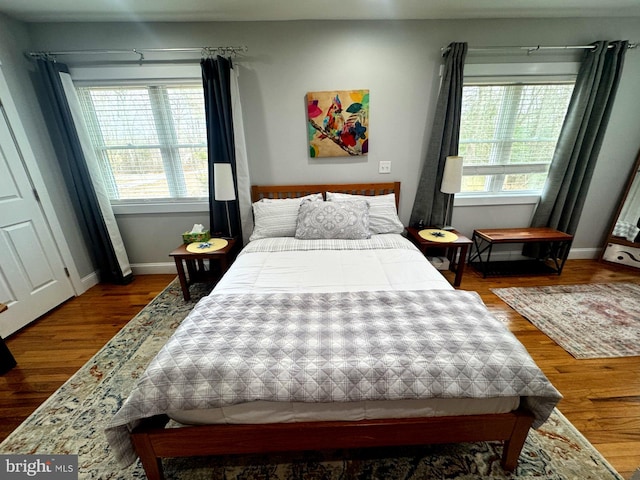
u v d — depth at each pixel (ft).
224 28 7.76
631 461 3.97
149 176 9.20
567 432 4.37
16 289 7.02
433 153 8.72
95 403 5.01
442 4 7.07
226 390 3.22
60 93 7.61
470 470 3.90
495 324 4.05
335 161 9.07
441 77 8.17
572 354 5.95
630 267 9.68
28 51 7.52
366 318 4.27
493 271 9.72
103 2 6.65
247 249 7.42
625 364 5.69
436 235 8.60
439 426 3.44
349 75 8.21
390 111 8.59
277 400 3.20
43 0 6.47
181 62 7.96
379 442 3.53
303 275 5.97
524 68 8.29
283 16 7.55
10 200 6.94
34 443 4.33
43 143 7.88
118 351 6.29
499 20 7.91
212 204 8.84
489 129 9.14
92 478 3.88
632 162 9.32
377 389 3.23
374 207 8.32
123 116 8.52
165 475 3.89
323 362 3.41
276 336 3.85
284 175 9.20
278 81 8.23
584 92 8.27
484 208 9.93
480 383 3.26
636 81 8.49
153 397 3.21
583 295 8.13
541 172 9.56
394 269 6.16
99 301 8.43
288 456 4.11
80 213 8.86
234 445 3.48
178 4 6.81
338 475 3.86
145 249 9.91
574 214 9.62
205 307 4.66
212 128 8.21
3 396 5.21
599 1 7.11
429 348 3.57
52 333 6.96
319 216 7.69
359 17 7.69
